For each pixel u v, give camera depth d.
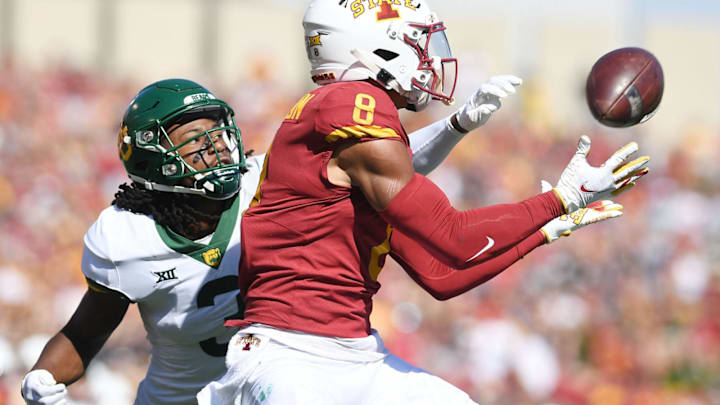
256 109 67.06
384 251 10.55
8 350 26.45
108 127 59.56
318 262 10.32
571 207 10.04
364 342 10.64
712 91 105.19
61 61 72.38
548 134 76.44
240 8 89.62
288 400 9.86
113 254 12.34
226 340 12.86
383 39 10.60
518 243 10.05
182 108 12.10
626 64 11.06
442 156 12.61
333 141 9.99
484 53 96.94
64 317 34.03
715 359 46.28
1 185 46.41
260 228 10.48
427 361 37.97
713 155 87.50
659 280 54.72
